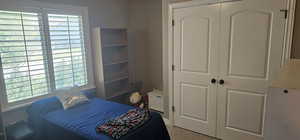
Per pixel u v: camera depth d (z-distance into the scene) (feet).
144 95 13.35
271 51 7.23
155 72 12.94
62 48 9.71
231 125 8.64
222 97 8.64
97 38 10.73
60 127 7.06
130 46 13.71
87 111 8.14
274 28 7.05
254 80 7.74
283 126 3.27
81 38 10.52
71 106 8.54
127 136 6.02
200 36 8.71
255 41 7.47
